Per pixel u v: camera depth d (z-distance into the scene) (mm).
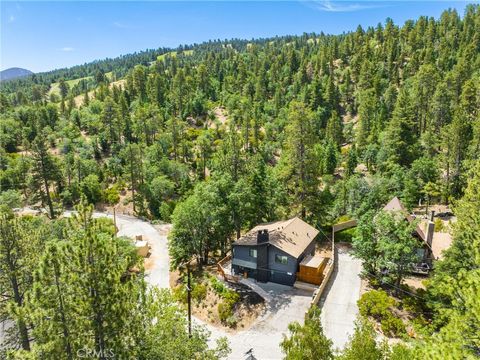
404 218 29672
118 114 96000
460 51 104312
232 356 24453
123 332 15852
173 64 167500
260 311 29344
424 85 77125
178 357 16031
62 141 92250
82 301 15023
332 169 73312
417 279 31906
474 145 50781
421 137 67500
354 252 33031
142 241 47688
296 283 32594
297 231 36219
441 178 54719
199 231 37781
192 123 114812
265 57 165250
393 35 140875
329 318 27047
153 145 85250
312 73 138375
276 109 114438
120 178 76938
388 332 24609
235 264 35094
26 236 23516
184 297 32062
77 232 16406
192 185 71250
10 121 99938
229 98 125375
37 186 61875
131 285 16641
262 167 45812
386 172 59156
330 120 91250
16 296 22734
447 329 13586
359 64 122125
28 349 21094
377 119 83375
